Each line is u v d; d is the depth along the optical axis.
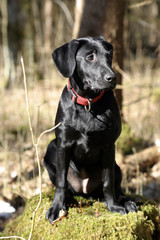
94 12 4.48
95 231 2.34
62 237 2.38
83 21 4.59
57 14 12.43
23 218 2.79
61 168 2.66
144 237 2.50
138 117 6.27
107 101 2.60
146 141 5.57
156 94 7.54
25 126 6.02
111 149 2.66
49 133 5.88
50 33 12.02
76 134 2.61
